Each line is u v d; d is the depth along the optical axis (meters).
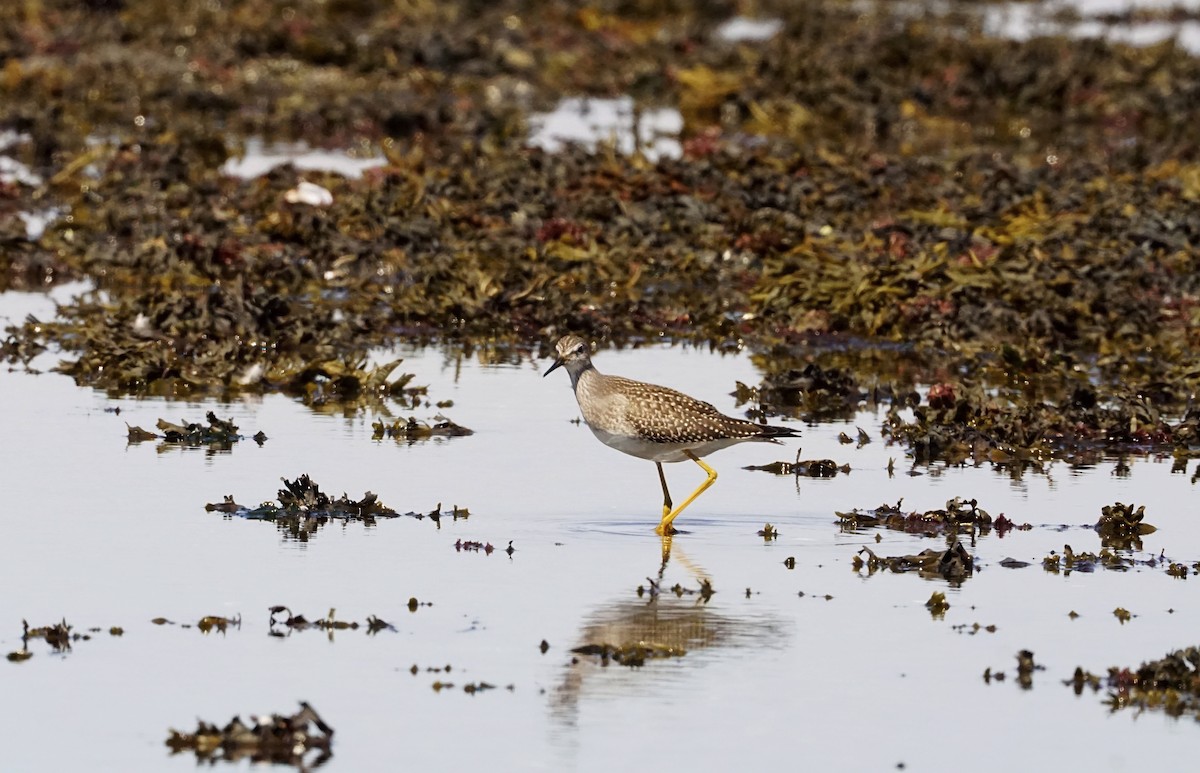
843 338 19.86
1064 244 21.66
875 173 26.41
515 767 8.71
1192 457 15.20
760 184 24.91
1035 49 37.22
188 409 15.98
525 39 38.25
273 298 18.56
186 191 24.50
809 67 34.28
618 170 24.92
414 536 12.41
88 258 21.84
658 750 8.96
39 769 8.62
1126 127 33.56
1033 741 9.20
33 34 34.56
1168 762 8.98
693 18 43.94
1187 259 21.72
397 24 38.59
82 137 28.39
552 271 21.20
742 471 14.50
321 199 23.73
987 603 11.28
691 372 18.08
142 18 36.72
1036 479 14.37
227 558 11.77
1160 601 11.37
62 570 11.41
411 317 19.88
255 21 36.81
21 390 16.52
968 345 19.05
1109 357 18.38
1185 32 47.59
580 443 15.20
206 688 9.61
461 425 15.68
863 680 9.95
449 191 24.33
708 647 10.40
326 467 14.13
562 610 10.96
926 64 35.78
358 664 10.00
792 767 8.80
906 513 13.17
